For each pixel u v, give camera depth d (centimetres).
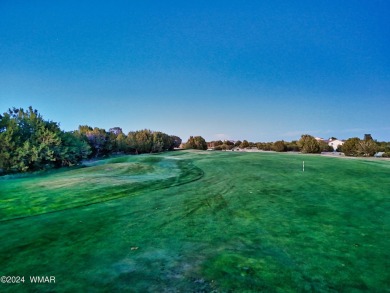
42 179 2291
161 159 3884
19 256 713
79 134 4772
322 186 1723
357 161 3253
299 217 1073
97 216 1108
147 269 634
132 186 1791
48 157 2961
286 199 1382
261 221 1023
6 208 1265
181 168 2859
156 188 1730
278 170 2484
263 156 4069
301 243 805
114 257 703
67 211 1199
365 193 1517
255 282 580
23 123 3095
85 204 1328
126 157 4409
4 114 3084
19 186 1884
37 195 1546
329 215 1100
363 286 575
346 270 641
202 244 795
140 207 1252
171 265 655
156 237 853
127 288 552
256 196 1453
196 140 7825
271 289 554
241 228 943
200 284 569
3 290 547
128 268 639
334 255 723
